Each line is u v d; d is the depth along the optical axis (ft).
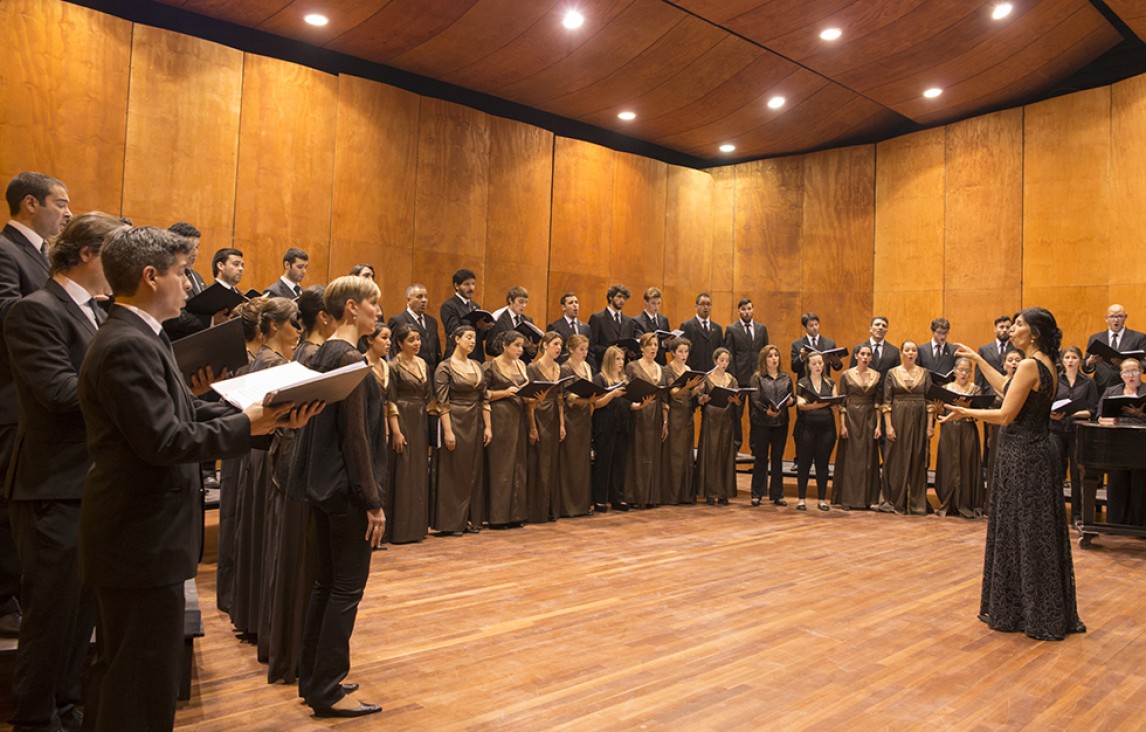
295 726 9.01
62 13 22.00
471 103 32.09
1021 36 26.76
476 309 24.30
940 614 14.37
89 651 9.58
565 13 25.39
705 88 31.12
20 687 7.73
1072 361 24.64
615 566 17.35
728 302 38.81
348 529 9.12
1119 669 11.69
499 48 27.84
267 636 11.06
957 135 32.91
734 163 39.55
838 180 36.42
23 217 9.41
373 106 28.07
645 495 25.73
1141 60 29.48
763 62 29.04
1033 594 13.17
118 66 22.99
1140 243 27.68
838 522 24.32
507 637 12.38
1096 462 20.68
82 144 22.33
